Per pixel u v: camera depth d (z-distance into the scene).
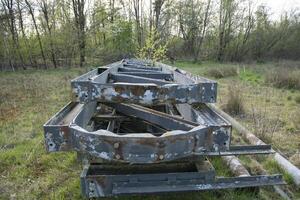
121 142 2.17
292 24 30.39
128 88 2.50
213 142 2.39
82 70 18.55
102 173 2.69
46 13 20.94
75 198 3.21
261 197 3.16
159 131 3.31
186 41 31.86
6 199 3.27
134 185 2.46
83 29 22.47
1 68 19.78
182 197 3.08
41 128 5.86
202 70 18.38
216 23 30.92
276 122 6.25
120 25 20.84
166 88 2.51
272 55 31.20
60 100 8.59
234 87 9.62
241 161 4.04
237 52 31.03
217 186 2.60
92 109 3.26
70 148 2.34
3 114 7.00
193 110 2.97
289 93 10.22
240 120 6.61
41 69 20.31
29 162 4.15
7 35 19.95
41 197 3.31
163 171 2.77
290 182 3.67
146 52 9.20
